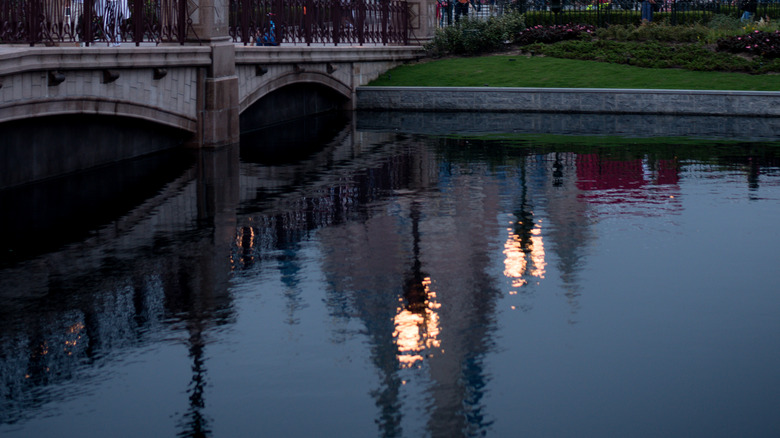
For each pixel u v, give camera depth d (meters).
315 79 23.83
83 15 13.09
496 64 29.23
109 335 6.58
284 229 10.19
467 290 7.72
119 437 5.00
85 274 8.20
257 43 21.84
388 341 6.45
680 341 6.42
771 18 33.81
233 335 6.59
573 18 33.97
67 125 13.62
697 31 30.28
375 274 8.27
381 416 5.24
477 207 11.57
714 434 5.00
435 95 26.84
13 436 4.99
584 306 7.25
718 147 17.75
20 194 11.98
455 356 6.14
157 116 15.34
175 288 7.79
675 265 8.51
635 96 25.09
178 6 16.16
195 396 5.52
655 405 5.36
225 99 17.62
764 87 24.77
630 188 12.94
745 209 11.26
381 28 29.72
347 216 10.98
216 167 14.94
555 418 5.20
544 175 14.23
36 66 11.51
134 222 10.47
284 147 17.97
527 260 8.77
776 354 6.16
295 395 5.53
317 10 23.64
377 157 16.52
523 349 6.27
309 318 6.98
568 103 25.75
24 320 6.89
